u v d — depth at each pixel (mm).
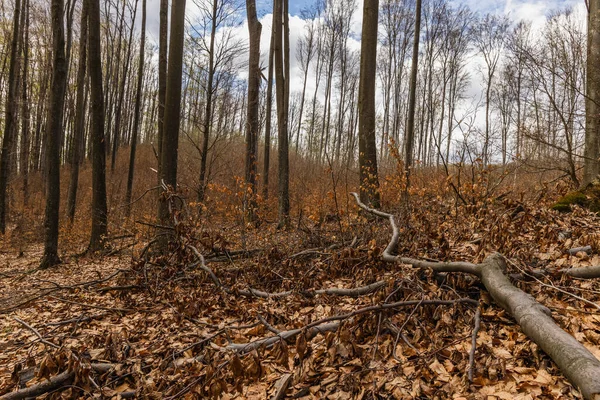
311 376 2762
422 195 6566
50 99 9094
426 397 2355
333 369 2787
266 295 4520
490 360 2510
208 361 2740
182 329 3934
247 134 11125
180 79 7543
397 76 26109
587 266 3352
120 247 10078
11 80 13578
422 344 2924
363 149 7797
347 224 6008
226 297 4496
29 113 20953
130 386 2893
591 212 5887
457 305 3129
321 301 3967
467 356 2650
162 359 3184
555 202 6457
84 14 12703
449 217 5875
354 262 4699
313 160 24562
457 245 4777
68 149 29859
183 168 13039
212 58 10312
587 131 6816
